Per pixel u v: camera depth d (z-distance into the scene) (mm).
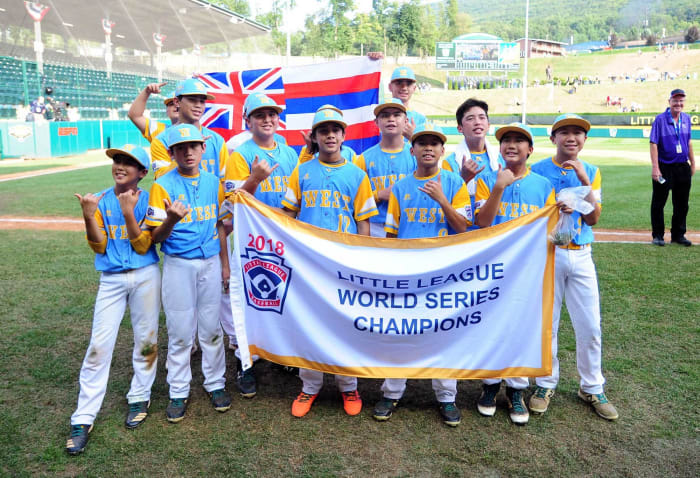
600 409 3732
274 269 3805
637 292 6090
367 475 3127
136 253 3670
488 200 3664
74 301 6012
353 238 3715
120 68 39406
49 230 9664
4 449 3385
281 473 3146
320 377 3900
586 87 61812
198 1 34594
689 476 3094
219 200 3982
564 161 3941
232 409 3920
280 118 5684
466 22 127188
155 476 3131
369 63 5363
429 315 3697
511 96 62062
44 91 28047
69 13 34625
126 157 3596
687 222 10008
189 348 3855
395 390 3799
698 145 26469
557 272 3768
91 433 3586
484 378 3691
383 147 4531
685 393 3975
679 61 77188
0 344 4910
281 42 86125
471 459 3275
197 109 4391
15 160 21969
